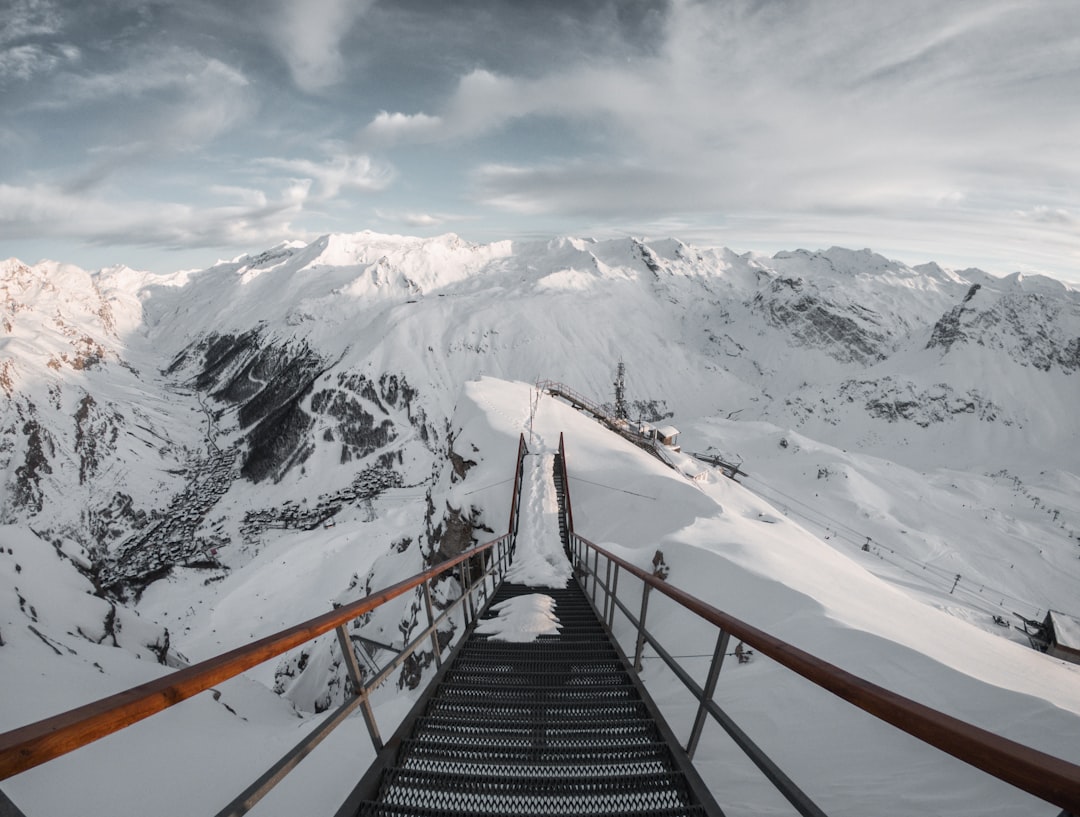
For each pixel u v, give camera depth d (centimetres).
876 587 1257
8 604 849
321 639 2536
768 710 578
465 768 321
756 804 420
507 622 758
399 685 1605
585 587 1177
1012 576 8825
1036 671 821
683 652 848
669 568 1219
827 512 10556
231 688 1029
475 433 2684
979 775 420
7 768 115
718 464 9606
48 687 679
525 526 1733
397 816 271
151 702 148
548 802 286
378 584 2881
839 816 410
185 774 557
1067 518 12594
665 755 335
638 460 2475
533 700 429
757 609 930
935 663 639
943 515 11488
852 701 164
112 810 473
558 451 2372
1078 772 98
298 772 453
